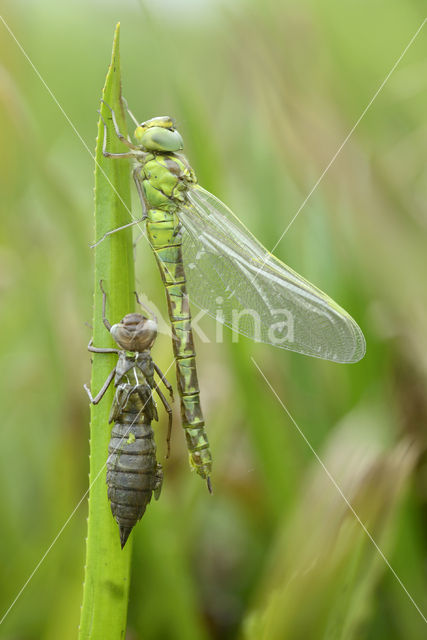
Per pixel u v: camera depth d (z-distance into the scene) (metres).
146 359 0.34
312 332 0.36
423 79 0.39
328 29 0.39
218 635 0.36
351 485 0.35
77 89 0.43
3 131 0.39
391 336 0.36
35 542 0.36
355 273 0.37
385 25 0.39
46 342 0.38
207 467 0.36
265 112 0.37
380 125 0.39
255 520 0.37
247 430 0.37
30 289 0.38
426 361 0.36
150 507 0.35
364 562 0.35
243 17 0.38
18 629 0.36
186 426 0.36
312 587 0.34
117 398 0.34
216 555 0.37
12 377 0.39
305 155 0.37
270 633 0.34
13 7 0.41
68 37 0.43
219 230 0.37
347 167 0.37
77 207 0.37
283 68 0.37
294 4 0.39
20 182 0.39
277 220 0.37
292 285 0.36
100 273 0.34
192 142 0.37
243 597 0.37
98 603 0.33
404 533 0.35
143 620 0.35
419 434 0.35
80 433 0.37
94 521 0.33
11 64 0.40
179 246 0.36
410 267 0.36
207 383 0.38
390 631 0.36
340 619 0.34
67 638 0.35
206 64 0.42
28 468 0.38
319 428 0.36
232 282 0.37
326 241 0.37
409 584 0.35
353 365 0.36
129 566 0.33
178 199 0.36
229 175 0.39
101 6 0.43
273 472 0.36
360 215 0.37
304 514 0.35
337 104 0.38
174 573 0.35
